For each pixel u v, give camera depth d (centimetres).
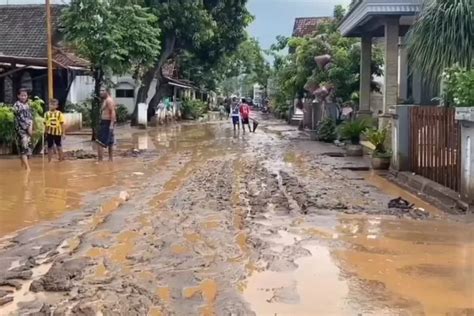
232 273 607
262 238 752
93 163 1642
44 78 2953
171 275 600
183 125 4128
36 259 663
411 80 2089
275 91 5238
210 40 4034
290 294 543
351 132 1886
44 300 530
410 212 929
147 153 1956
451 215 909
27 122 1498
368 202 1018
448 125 1068
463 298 534
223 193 1116
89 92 3638
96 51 2277
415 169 1281
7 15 3300
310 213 919
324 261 652
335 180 1298
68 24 2308
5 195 1098
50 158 1677
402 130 1333
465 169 943
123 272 611
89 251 690
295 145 2295
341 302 523
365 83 2164
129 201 1030
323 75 2700
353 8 1891
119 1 2377
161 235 766
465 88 1040
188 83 5047
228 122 4700
